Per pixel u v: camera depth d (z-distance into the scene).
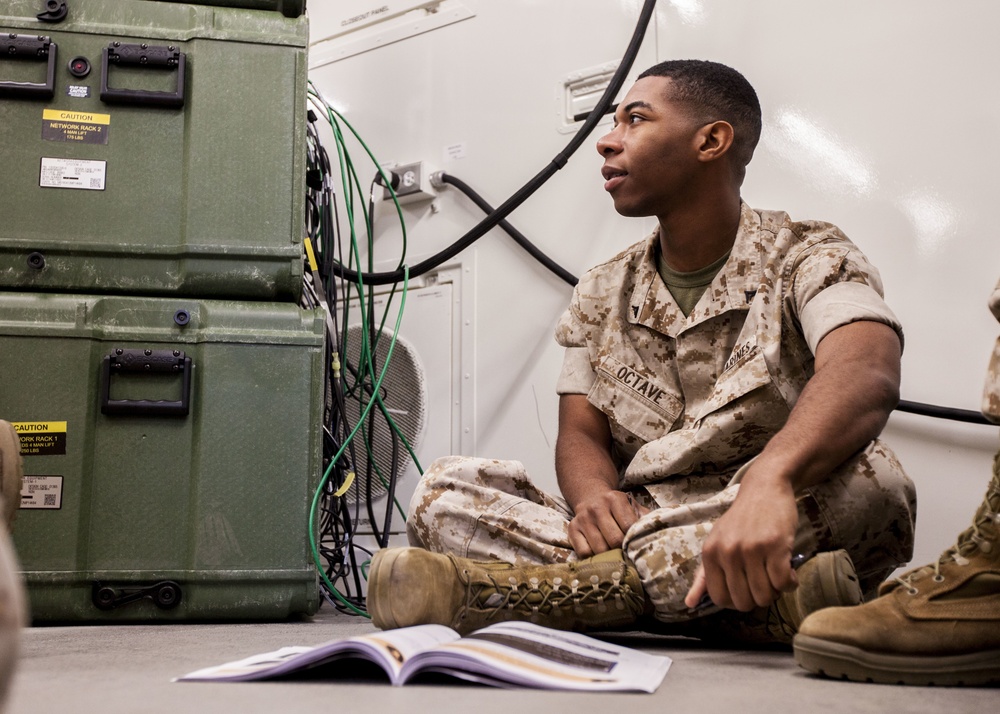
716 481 1.37
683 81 1.51
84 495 1.64
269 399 1.73
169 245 1.75
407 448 2.33
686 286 1.51
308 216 2.14
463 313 2.46
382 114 2.71
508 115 2.50
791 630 1.14
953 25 1.96
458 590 1.08
